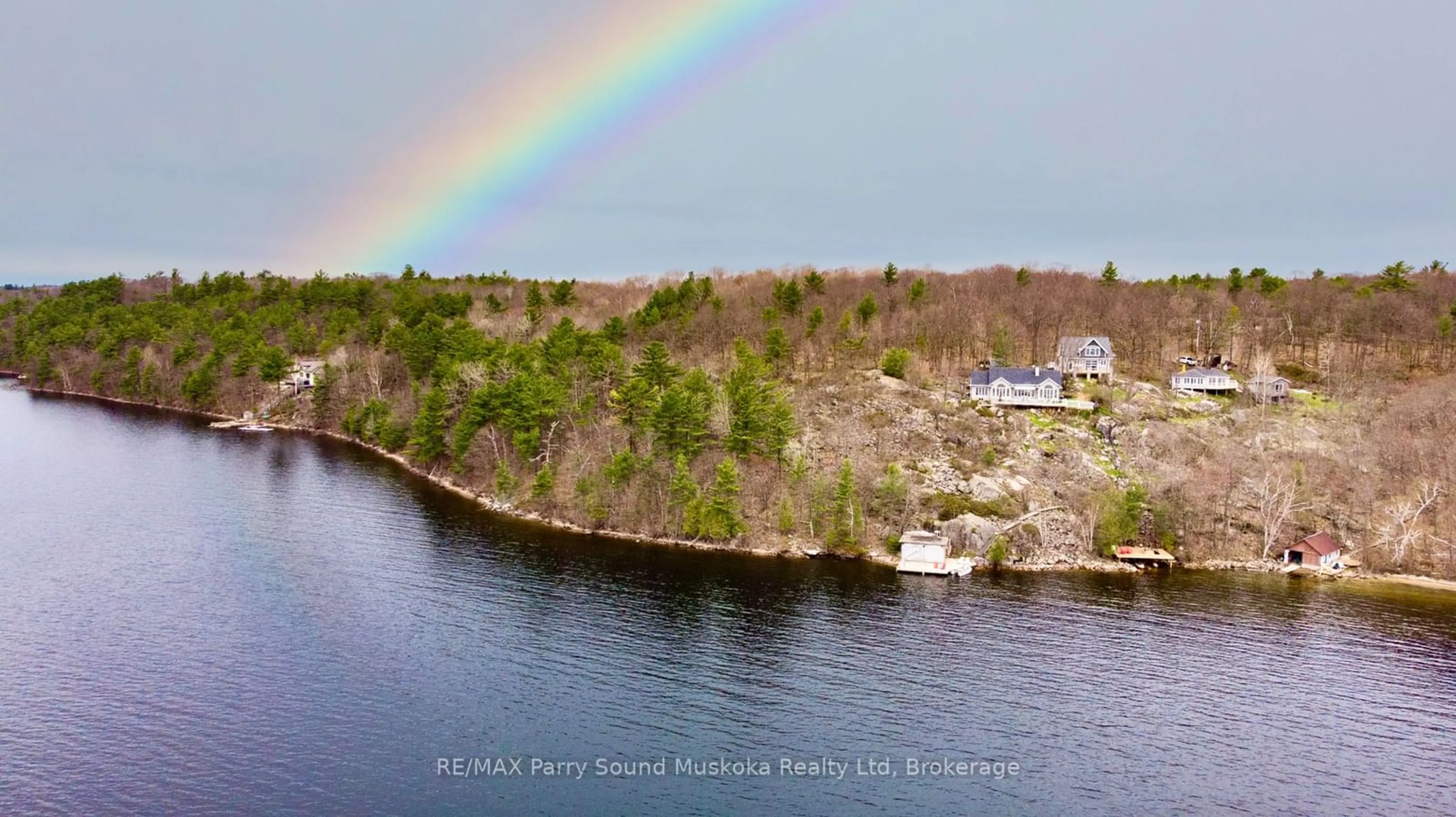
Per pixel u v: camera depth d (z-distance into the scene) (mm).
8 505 134875
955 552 120750
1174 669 87062
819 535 125312
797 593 106312
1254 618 101250
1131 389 164250
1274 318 195375
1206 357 188500
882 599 105250
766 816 61688
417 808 61125
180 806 60125
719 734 72688
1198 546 123750
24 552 112000
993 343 184375
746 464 137625
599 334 185500
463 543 122750
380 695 76938
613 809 61938
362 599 99250
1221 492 128375
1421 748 72750
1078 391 164000
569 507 135750
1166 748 72188
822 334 186000
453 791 63250
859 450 140750
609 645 89750
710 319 194375
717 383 167375
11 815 58250
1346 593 110938
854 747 71312
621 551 121188
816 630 95250
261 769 64875
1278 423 150750
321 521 130875
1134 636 95375
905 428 147000
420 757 67375
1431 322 178250
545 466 140000
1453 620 101688
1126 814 63281
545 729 72500
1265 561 122812
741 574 113062
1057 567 119000
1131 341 191125
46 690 75375
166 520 128625
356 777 64375
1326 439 146375
